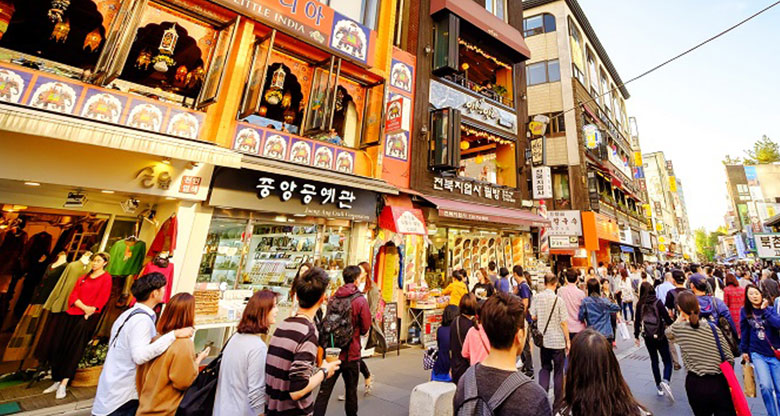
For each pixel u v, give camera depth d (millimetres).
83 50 6820
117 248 5297
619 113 26672
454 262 10570
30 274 5496
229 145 6168
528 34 19656
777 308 4168
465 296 3871
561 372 4582
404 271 8367
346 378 3719
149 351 2406
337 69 7227
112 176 4957
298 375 2221
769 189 30734
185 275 5445
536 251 15914
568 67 18000
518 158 12797
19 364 4906
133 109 5039
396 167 9086
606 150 18734
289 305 6812
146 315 2693
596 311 5094
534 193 13672
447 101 10695
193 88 7223
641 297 5504
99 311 4578
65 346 4336
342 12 8234
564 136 17344
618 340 9156
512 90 13344
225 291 6113
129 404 2512
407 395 4930
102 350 4902
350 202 7715
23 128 3500
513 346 1795
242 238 6523
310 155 7297
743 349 4035
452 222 10359
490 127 11984
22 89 4266
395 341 7672
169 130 5328
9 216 5430
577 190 16406
